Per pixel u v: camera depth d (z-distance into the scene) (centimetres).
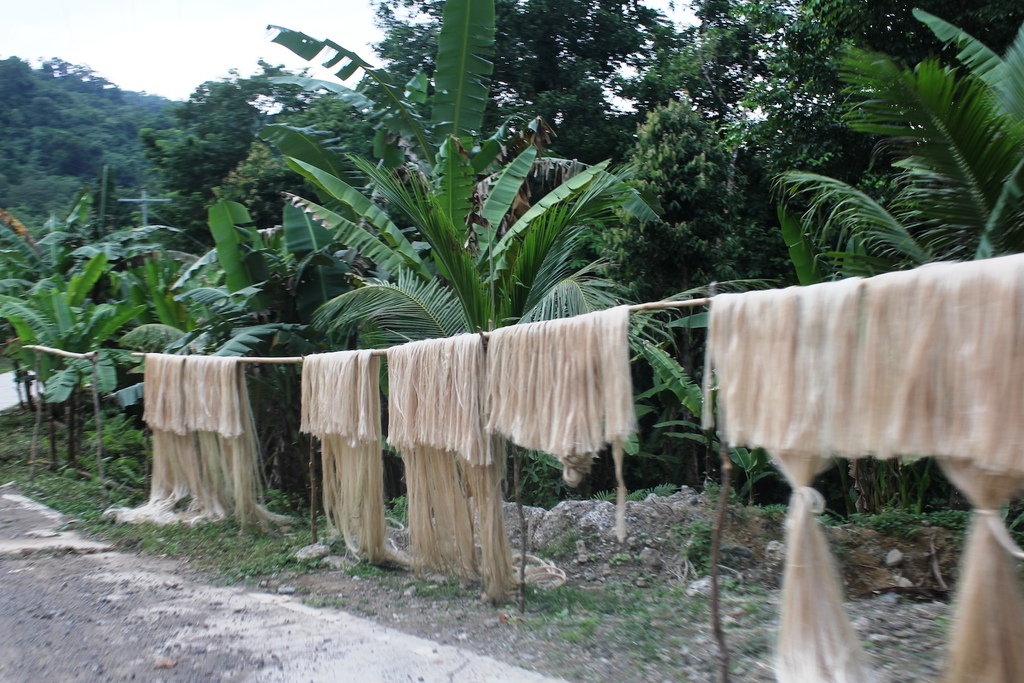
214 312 946
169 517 773
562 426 417
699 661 405
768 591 574
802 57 1001
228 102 1914
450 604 540
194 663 425
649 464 1004
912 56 882
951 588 552
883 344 288
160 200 1858
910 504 710
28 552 662
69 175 3306
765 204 1127
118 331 1198
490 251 746
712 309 346
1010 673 270
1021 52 518
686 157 975
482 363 495
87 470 1027
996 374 258
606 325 397
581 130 1414
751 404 328
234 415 727
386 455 1020
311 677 404
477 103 912
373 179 784
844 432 299
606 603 541
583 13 1500
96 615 509
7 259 1377
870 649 418
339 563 650
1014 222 480
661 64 1536
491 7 874
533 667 409
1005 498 270
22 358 1090
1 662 427
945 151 497
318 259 942
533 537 723
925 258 550
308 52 901
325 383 641
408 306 804
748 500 882
